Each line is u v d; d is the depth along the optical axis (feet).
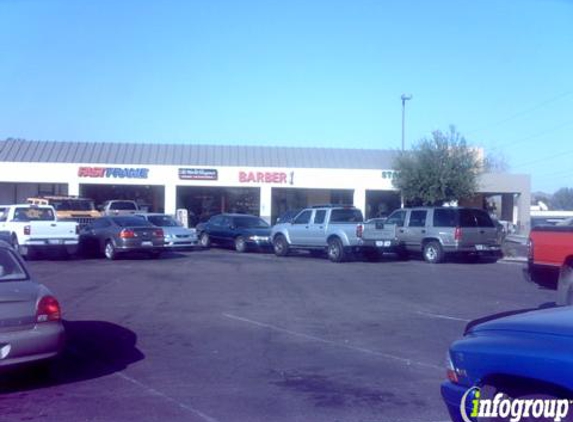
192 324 38.81
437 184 128.67
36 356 24.91
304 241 84.74
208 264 76.13
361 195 146.51
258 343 33.81
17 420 21.95
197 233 106.93
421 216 82.69
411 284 58.34
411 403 23.89
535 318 16.87
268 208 145.28
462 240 79.00
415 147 134.10
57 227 77.66
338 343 33.86
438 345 33.40
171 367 28.96
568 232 44.78
